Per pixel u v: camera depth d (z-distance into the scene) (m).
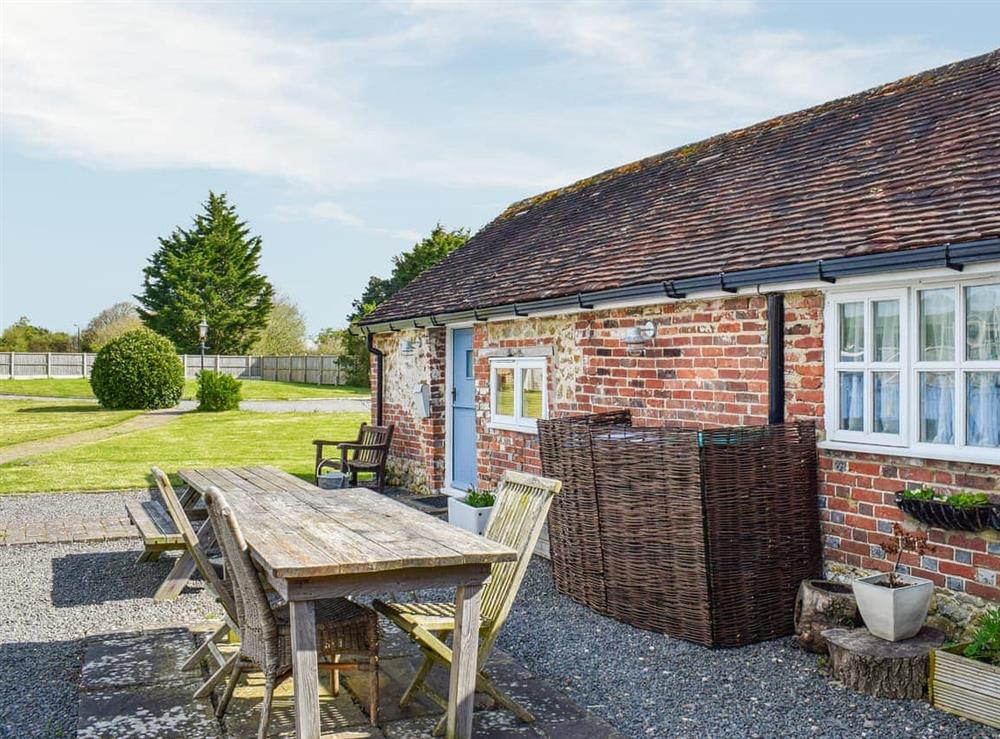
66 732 4.65
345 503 5.88
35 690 5.30
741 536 6.20
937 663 4.94
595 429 7.07
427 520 5.18
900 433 6.06
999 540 5.38
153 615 7.04
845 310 6.50
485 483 11.36
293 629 3.98
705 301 7.57
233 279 60.84
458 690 4.32
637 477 6.61
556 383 9.70
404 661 5.78
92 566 8.75
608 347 8.81
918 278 5.82
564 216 12.63
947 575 5.70
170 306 58.88
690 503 6.18
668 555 6.40
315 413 30.69
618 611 6.86
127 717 4.75
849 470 6.38
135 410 31.98
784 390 6.87
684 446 6.20
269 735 4.52
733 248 7.31
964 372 5.70
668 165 11.77
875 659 5.10
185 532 5.24
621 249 9.12
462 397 12.81
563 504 7.48
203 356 48.22
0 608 7.21
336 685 5.14
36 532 10.31
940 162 6.73
